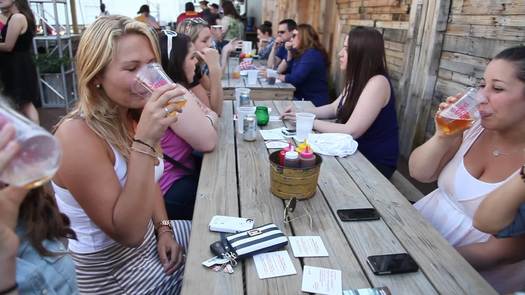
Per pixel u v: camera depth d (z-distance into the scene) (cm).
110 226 110
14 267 65
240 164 173
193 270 100
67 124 111
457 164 147
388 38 385
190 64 222
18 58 358
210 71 251
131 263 129
